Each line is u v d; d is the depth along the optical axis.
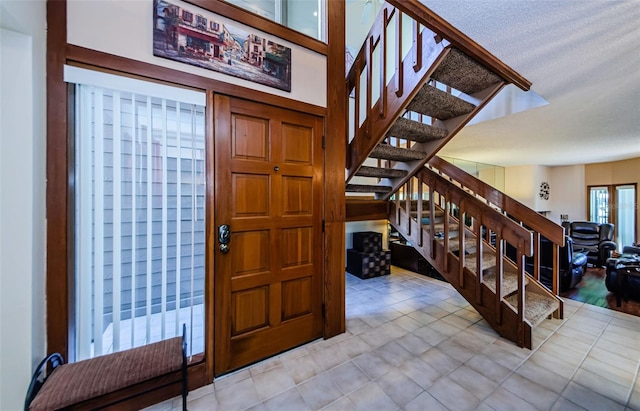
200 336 1.74
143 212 1.56
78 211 1.39
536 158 5.95
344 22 2.31
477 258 2.44
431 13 1.53
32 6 1.18
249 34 1.81
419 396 1.55
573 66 2.00
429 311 2.79
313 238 2.16
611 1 1.39
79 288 1.40
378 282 3.83
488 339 2.20
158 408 1.48
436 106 2.23
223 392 1.60
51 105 1.30
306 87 2.09
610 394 1.56
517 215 2.66
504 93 3.01
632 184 5.87
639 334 2.28
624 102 2.64
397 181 3.14
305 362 1.89
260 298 1.91
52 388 1.05
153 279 1.60
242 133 1.81
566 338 2.21
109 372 1.15
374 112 2.27
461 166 6.22
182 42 1.58
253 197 1.87
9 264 1.17
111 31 1.41
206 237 1.68
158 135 1.58
